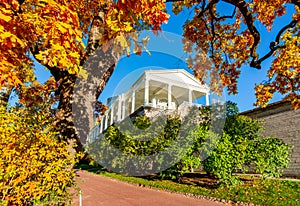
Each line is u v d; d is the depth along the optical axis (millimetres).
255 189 7730
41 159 3609
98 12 3424
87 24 3730
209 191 7875
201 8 6996
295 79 6133
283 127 12258
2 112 3990
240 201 6246
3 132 3668
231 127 9758
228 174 8508
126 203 6770
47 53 1938
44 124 4094
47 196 3492
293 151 11570
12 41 1761
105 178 13711
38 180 3543
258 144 10008
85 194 8266
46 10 1898
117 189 9555
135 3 2217
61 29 1852
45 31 1996
